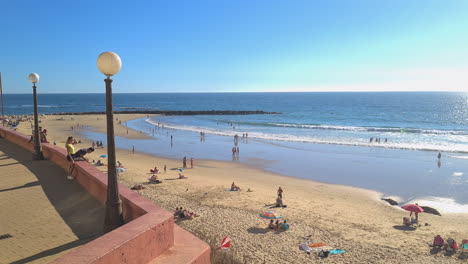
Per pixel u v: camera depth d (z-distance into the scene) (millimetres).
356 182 24172
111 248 2971
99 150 36812
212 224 14633
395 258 11938
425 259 11883
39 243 4520
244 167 29203
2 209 5805
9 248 4348
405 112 113750
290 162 31516
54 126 63594
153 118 91375
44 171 8547
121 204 4867
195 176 24812
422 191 21906
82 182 7211
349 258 11859
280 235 13703
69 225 5164
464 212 17594
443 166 29438
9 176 8023
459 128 64812
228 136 51750
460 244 13156
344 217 16328
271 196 19672
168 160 32062
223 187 21359
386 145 41375
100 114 102688
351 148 39688
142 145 41875
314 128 65062
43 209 5820
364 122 79375
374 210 17719
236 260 11477
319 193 21047
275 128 64812
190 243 4090
